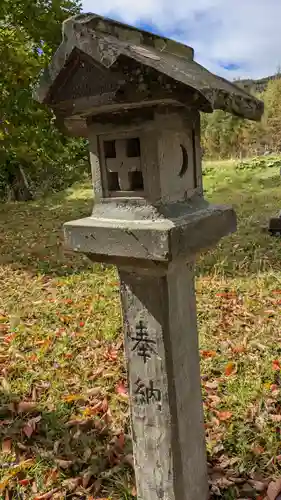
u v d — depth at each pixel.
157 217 1.54
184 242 1.50
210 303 4.23
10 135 6.68
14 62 5.76
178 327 1.75
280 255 5.30
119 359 3.44
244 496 2.16
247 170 10.66
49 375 3.27
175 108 1.54
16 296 4.76
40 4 6.45
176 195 1.62
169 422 1.78
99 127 1.60
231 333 3.70
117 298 4.47
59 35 6.21
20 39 6.07
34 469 2.41
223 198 8.77
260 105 1.53
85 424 2.72
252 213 7.43
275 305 4.10
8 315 4.30
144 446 1.88
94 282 4.93
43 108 5.80
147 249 1.49
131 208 1.60
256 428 2.58
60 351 3.58
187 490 1.90
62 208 9.23
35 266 5.64
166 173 1.55
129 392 1.87
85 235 1.64
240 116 1.47
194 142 1.70
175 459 1.82
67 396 2.99
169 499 1.88
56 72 1.43
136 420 1.87
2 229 7.73
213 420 2.68
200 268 5.08
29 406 2.89
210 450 2.45
